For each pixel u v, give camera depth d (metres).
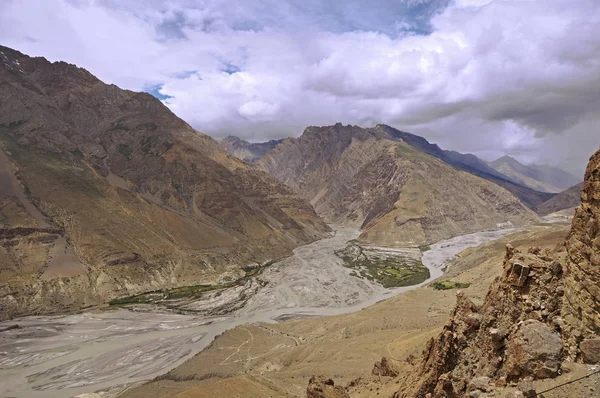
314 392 45.53
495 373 24.42
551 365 19.80
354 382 55.44
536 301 24.05
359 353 78.69
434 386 29.23
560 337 21.41
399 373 52.00
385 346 78.06
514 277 26.06
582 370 18.55
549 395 18.59
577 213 21.98
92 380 93.38
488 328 27.19
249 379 70.88
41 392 88.12
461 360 28.48
